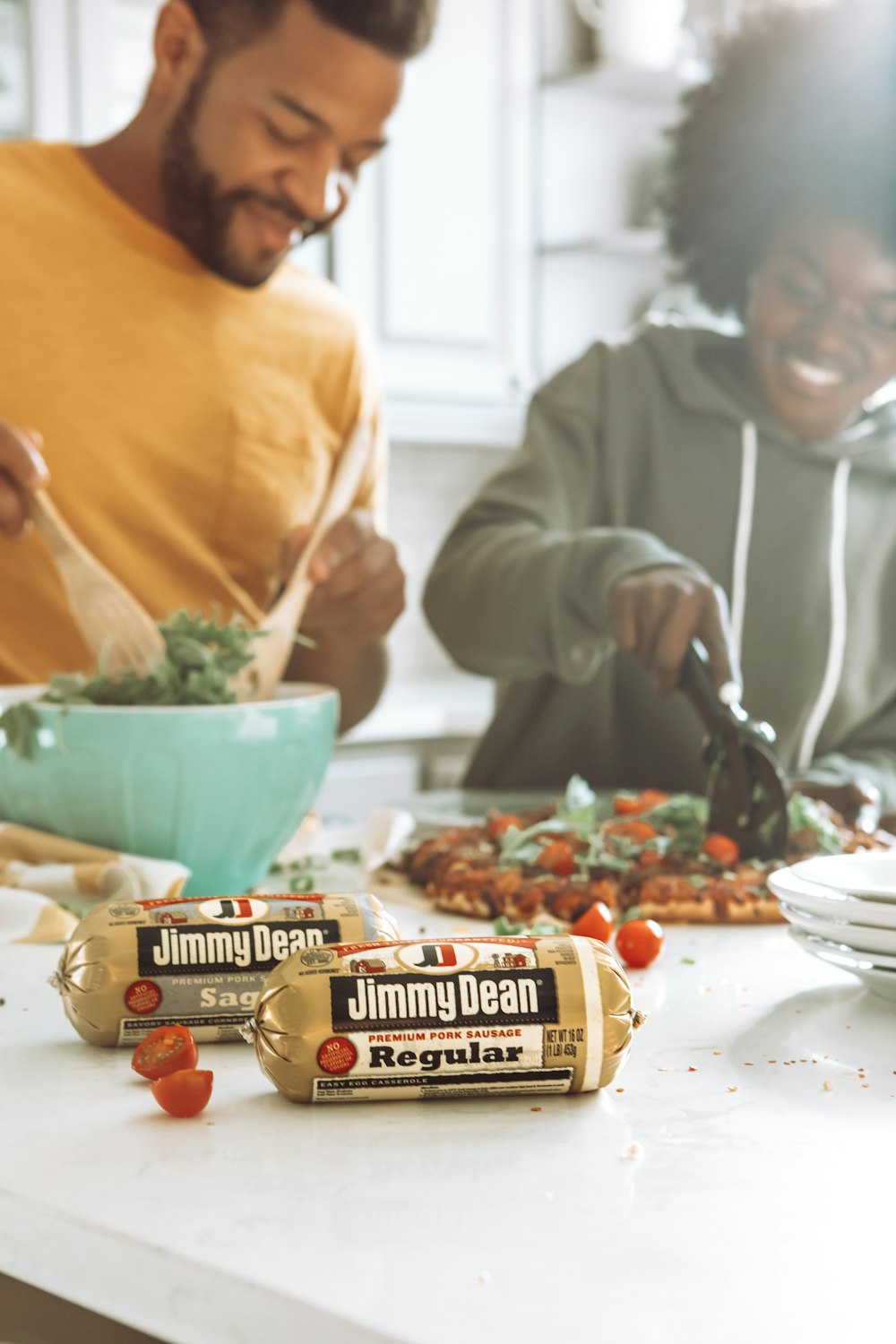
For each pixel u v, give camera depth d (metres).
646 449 1.73
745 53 1.66
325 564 1.19
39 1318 0.58
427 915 1.05
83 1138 0.61
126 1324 0.54
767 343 1.62
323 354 1.57
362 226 2.70
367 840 1.19
